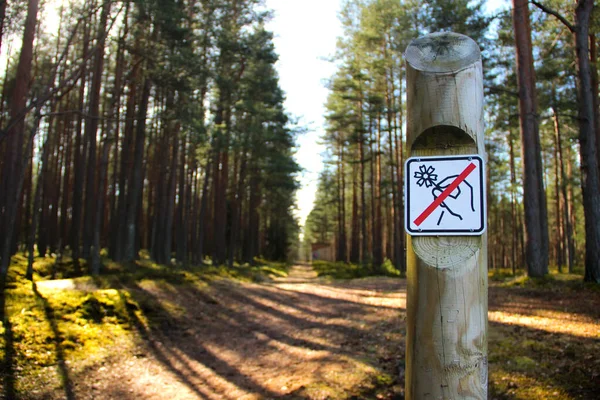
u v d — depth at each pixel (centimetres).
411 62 157
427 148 155
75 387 644
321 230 6906
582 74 1127
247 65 2386
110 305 1026
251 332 1043
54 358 716
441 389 142
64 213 2453
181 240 2400
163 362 796
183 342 933
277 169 2903
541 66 1661
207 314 1191
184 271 1909
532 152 1229
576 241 3800
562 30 1520
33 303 923
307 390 614
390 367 682
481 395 142
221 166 3002
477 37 1540
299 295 1638
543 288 1100
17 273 1263
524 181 1245
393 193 2723
